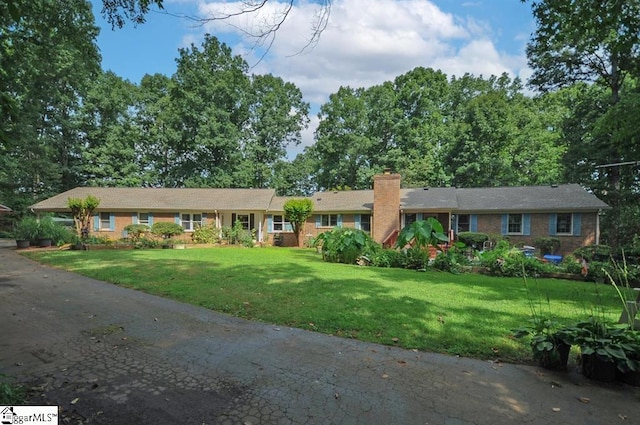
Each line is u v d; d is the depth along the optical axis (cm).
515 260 1123
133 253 1470
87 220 1952
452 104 3650
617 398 305
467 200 2070
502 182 2959
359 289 738
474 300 657
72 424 258
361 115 3488
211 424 260
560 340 360
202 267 1047
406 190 2339
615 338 353
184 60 3134
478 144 2938
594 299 695
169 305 607
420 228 1198
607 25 485
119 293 699
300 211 2177
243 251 1708
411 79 3481
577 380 339
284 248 2086
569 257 1309
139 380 331
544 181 2927
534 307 602
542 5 514
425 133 3266
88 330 477
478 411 281
